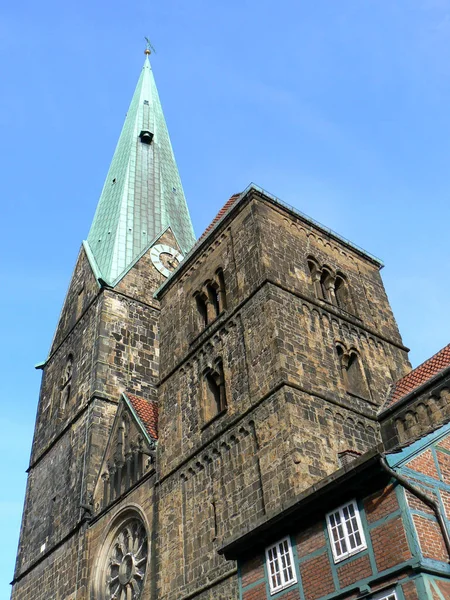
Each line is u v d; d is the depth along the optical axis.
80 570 44.19
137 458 44.72
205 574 33.72
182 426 41.16
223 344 40.34
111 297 60.62
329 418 34.75
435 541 21.56
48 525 51.88
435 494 23.11
